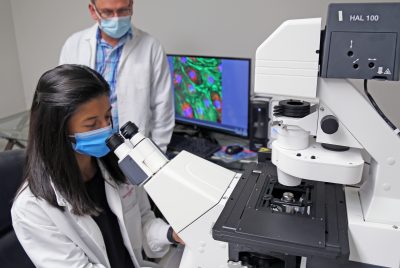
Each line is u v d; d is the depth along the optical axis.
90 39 1.98
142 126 2.01
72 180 0.96
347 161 0.85
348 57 0.76
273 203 0.94
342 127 0.86
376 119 0.84
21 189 0.98
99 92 0.92
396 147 0.84
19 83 3.04
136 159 0.87
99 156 1.02
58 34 2.78
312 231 0.80
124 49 1.94
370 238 0.85
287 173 0.90
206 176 0.92
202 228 0.86
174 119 2.17
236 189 0.95
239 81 1.89
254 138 1.93
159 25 2.40
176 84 2.20
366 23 0.74
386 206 0.87
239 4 2.13
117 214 1.11
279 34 0.80
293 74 0.82
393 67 0.74
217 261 0.89
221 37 2.25
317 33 0.77
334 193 0.99
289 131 0.90
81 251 1.01
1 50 2.83
